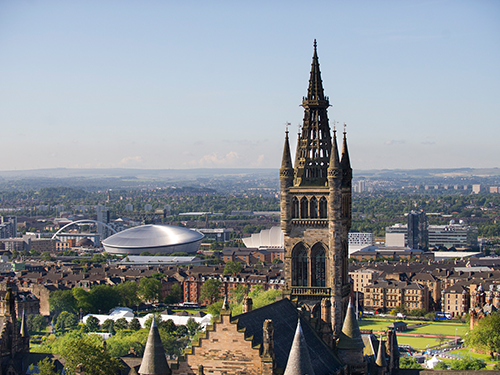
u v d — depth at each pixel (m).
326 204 152.12
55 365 192.88
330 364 126.81
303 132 155.75
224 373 112.31
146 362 112.00
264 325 110.19
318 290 151.62
